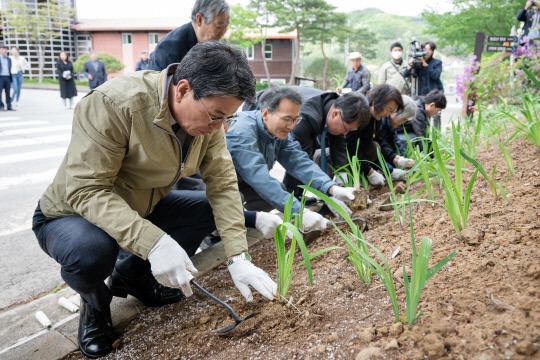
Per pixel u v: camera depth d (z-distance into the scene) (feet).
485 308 4.18
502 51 23.03
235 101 4.62
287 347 4.86
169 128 5.19
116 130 5.08
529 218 5.92
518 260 4.87
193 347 5.54
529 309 3.91
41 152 21.61
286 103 7.95
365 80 28.09
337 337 4.62
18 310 7.59
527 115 9.09
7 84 39.34
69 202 5.33
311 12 105.19
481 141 11.51
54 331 6.59
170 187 6.36
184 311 6.61
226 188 6.52
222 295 6.82
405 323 4.35
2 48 38.29
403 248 6.36
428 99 13.91
